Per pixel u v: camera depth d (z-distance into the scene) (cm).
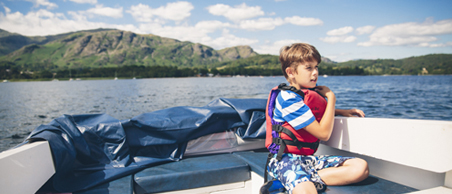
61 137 153
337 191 129
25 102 2419
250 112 215
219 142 207
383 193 126
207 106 224
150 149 187
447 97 2142
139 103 2105
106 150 172
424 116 1231
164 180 161
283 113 139
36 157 125
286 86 146
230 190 176
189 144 200
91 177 156
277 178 141
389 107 1553
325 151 183
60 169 146
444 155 110
